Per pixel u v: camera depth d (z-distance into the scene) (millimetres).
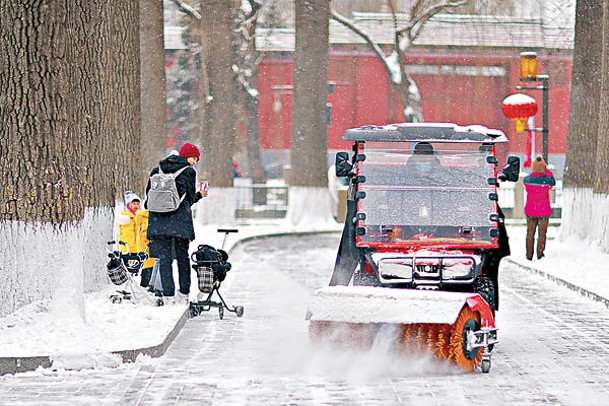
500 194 84875
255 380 23141
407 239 26406
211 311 34375
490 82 114375
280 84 117188
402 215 26484
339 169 26797
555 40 113312
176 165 32875
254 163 110812
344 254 26750
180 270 33188
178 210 32688
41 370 23844
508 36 112812
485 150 26688
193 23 100188
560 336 29484
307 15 76438
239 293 39344
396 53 100438
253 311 34344
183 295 33281
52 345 25078
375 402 21000
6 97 27406
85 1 38500
